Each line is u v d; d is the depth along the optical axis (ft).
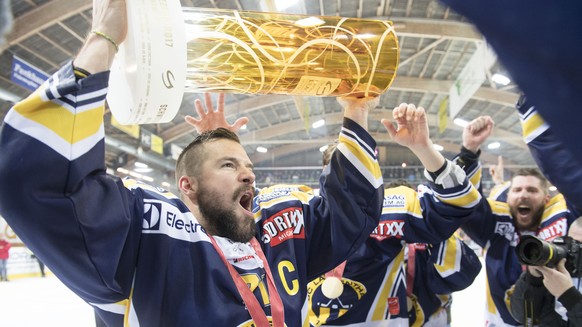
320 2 31.37
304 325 4.20
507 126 57.00
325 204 4.65
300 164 75.51
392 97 52.90
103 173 3.14
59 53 32.24
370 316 6.70
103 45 2.89
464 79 32.45
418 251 7.59
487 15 0.81
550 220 7.40
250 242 4.20
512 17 0.78
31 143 2.72
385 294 6.74
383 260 6.68
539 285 5.40
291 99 47.62
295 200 4.68
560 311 6.53
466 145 6.68
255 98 47.24
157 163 57.72
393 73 3.82
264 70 3.46
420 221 6.32
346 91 3.94
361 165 4.49
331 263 4.51
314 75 3.60
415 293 7.61
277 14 3.69
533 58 0.81
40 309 21.81
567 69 0.77
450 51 39.24
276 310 3.81
